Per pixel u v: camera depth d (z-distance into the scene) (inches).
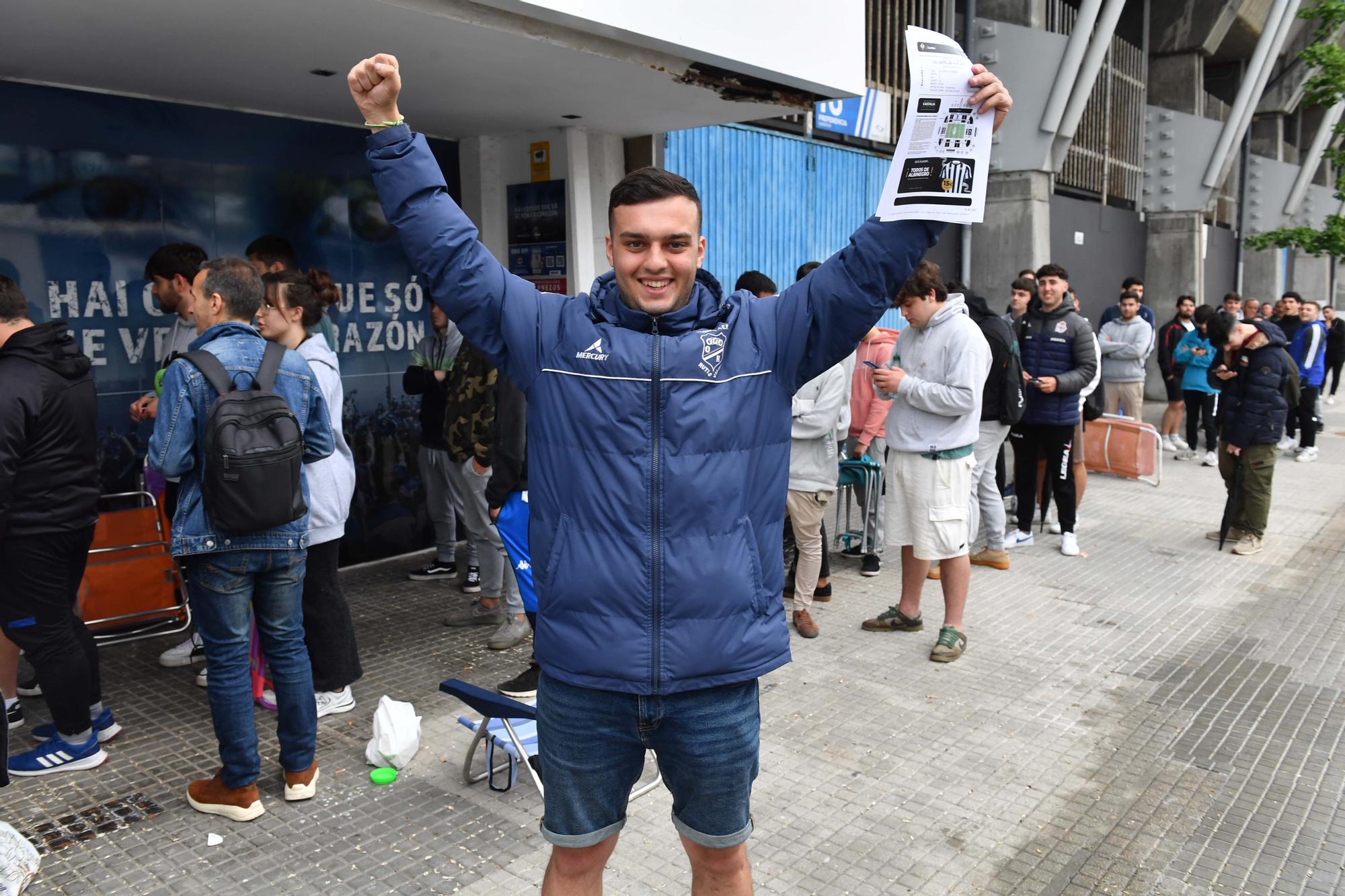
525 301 80.8
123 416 208.1
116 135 203.9
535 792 144.6
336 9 147.4
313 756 141.7
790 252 367.2
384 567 258.2
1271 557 288.8
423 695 178.9
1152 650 210.1
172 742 159.5
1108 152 639.1
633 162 271.6
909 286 194.9
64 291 198.5
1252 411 283.6
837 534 286.4
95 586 188.1
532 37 164.9
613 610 76.2
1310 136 976.3
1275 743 165.9
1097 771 155.2
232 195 223.0
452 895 119.4
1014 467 313.9
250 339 135.3
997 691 186.2
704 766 79.4
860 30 230.1
